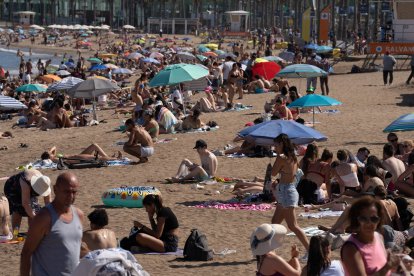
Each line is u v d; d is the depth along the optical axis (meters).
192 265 25.36
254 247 19.39
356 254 13.49
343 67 118.19
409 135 51.94
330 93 81.94
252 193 36.12
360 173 34.06
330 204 32.59
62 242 15.54
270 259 19.23
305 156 33.97
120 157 49.12
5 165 51.44
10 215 31.17
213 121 60.19
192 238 26.06
